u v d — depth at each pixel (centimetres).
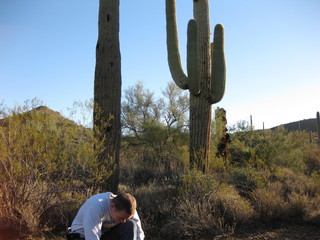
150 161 1166
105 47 720
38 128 557
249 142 1193
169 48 948
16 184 515
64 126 603
